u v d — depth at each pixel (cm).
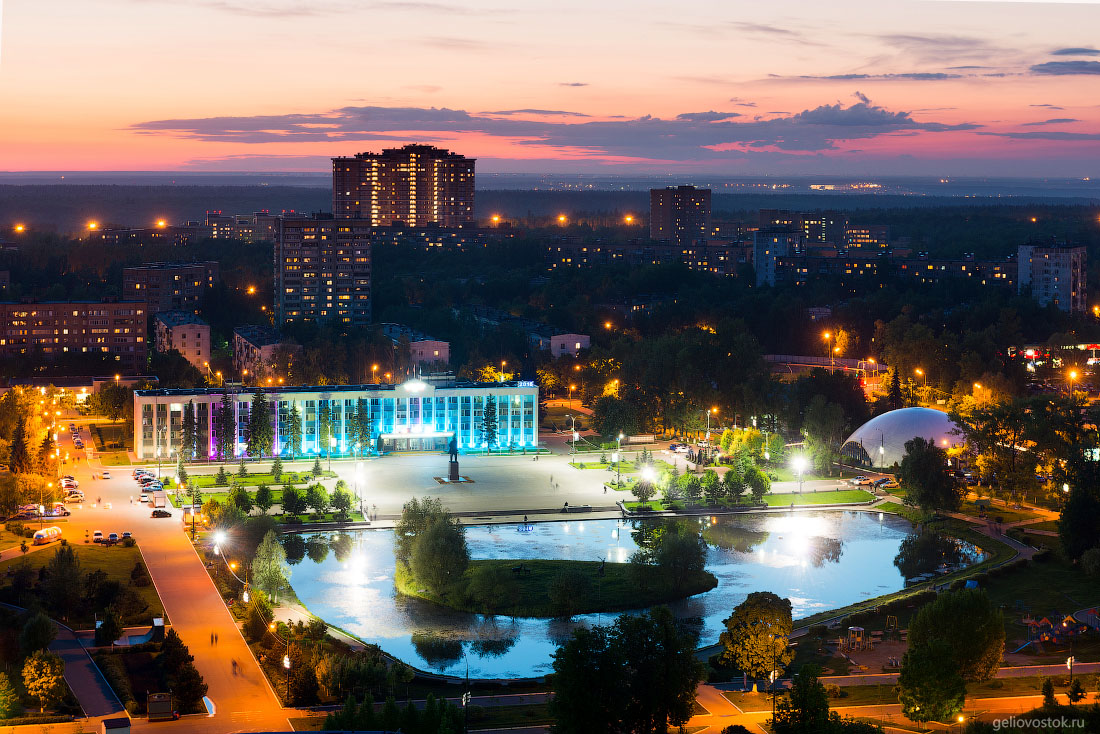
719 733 18312
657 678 18088
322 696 19550
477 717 18738
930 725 18350
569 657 18112
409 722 17175
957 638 19725
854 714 18888
